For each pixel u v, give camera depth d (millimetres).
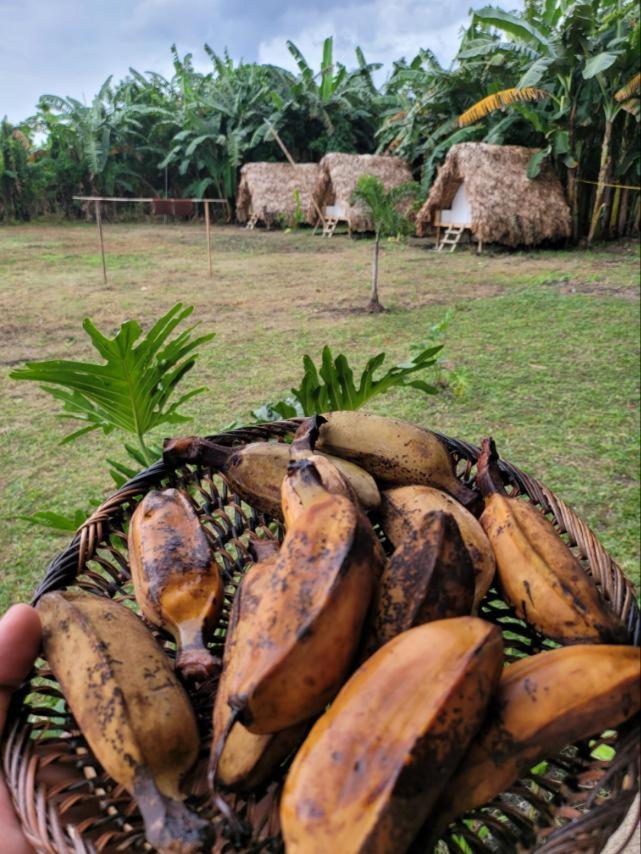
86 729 1234
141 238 19359
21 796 1192
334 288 11336
